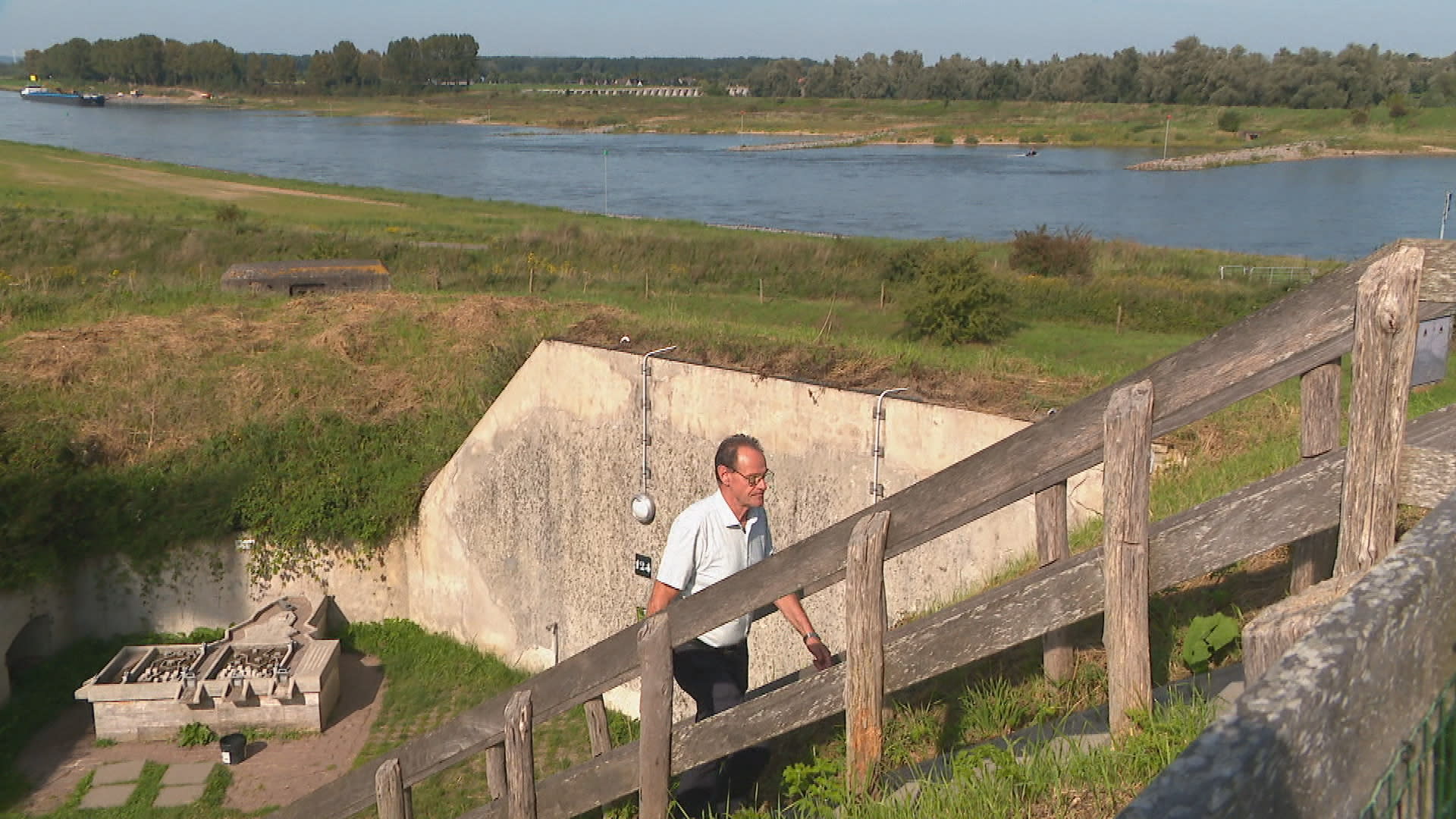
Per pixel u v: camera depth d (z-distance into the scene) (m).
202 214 58.53
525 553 17.33
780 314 32.88
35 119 171.50
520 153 124.25
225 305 27.23
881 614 4.73
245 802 14.69
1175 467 10.53
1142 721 4.30
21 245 44.53
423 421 20.25
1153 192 83.81
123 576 18.48
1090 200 78.75
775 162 113.00
